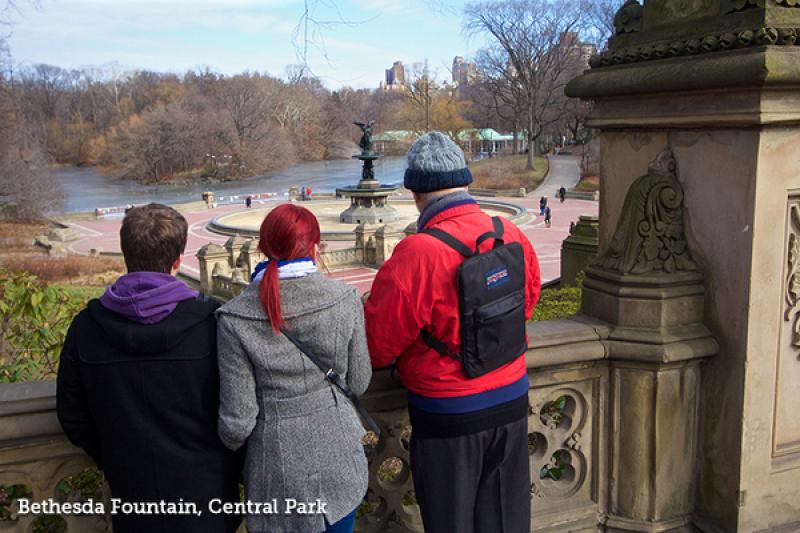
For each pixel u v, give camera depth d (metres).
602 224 3.46
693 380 3.04
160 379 2.00
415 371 2.32
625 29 3.26
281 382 2.04
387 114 111.12
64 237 39.84
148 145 86.81
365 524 2.89
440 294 2.20
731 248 2.83
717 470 3.03
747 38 2.57
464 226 2.28
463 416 2.29
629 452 3.10
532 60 66.31
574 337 2.98
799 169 2.78
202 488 2.06
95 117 109.94
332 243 34.44
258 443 2.08
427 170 2.30
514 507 2.46
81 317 2.06
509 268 2.26
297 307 2.01
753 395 2.88
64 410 2.06
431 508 2.36
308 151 103.69
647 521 3.10
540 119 73.69
